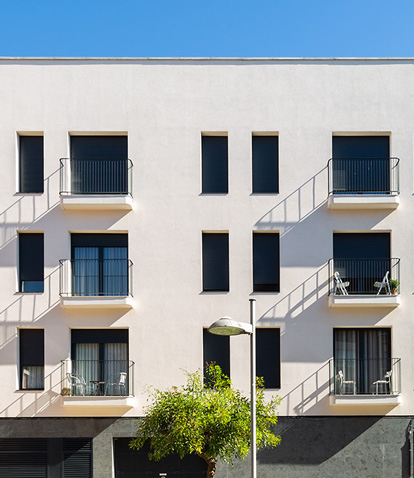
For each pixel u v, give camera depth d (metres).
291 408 17.89
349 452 17.75
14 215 18.47
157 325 18.16
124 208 18.42
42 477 17.83
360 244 18.67
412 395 17.91
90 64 18.88
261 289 18.55
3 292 18.22
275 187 18.86
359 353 18.38
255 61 18.86
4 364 18.00
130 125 18.72
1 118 18.67
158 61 18.88
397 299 17.78
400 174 18.62
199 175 18.61
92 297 17.77
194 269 18.34
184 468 18.17
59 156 18.61
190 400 15.23
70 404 17.39
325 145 18.67
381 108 18.78
